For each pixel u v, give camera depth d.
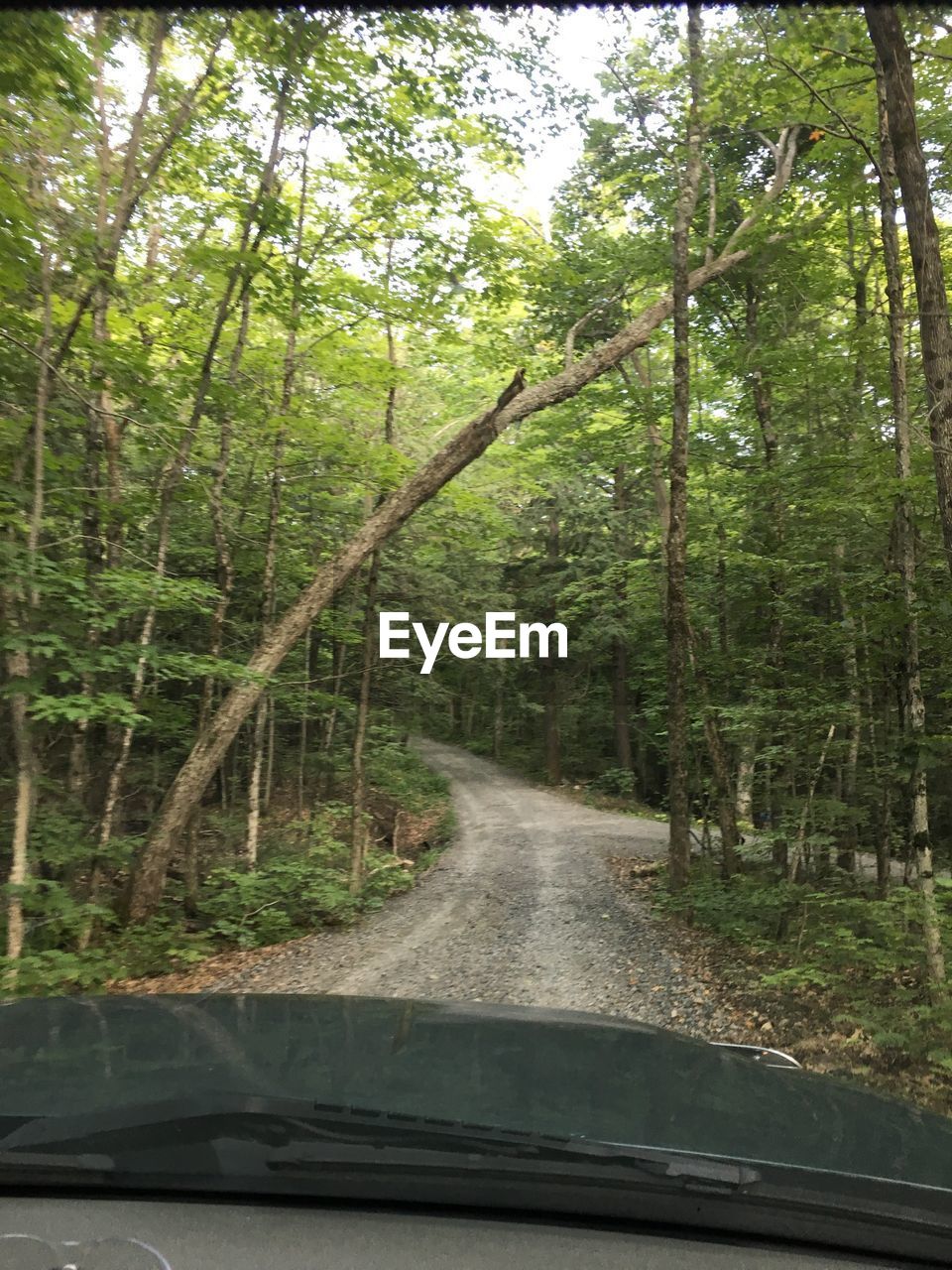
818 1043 6.19
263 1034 2.74
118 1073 2.23
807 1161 1.89
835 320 13.50
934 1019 5.54
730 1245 1.76
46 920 8.76
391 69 10.53
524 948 9.62
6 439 8.55
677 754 12.33
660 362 20.39
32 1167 1.76
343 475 14.16
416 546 19.80
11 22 6.88
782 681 10.73
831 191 11.89
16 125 7.93
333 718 21.80
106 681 11.95
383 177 12.16
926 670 8.17
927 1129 2.31
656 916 11.49
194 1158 1.76
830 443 10.55
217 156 11.56
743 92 10.17
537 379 17.06
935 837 11.06
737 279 14.29
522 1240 1.74
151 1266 1.52
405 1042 2.72
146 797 16.67
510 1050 2.73
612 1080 2.44
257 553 16.06
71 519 11.27
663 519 16.45
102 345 8.75
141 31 9.65
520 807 26.88
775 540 10.85
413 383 17.72
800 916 9.48
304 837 17.34
